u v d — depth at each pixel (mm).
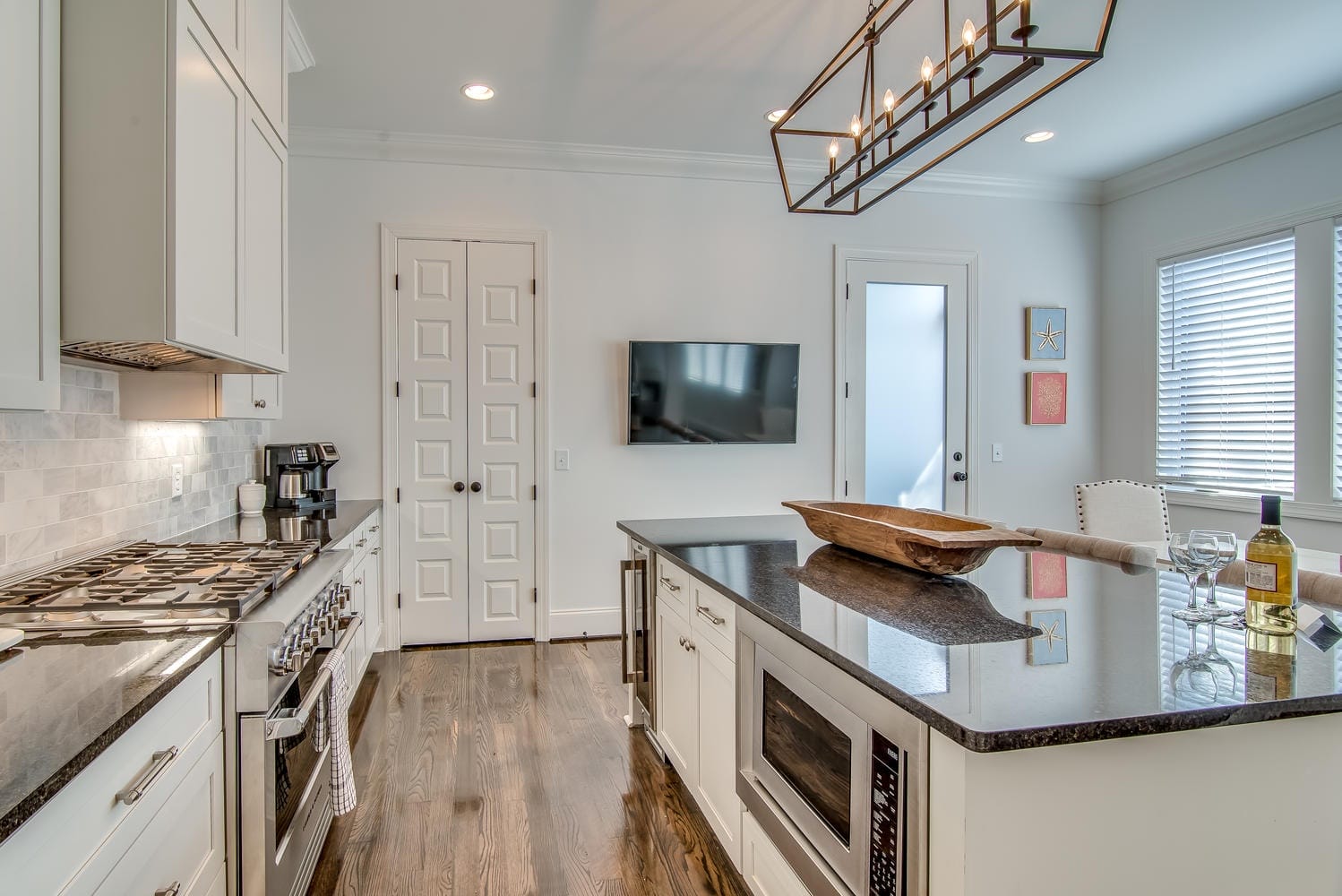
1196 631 1348
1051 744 907
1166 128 3926
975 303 4734
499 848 2098
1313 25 2934
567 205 4184
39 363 1404
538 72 3268
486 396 4090
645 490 4305
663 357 4215
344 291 3945
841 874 1241
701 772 2068
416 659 3838
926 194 4676
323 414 3928
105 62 1514
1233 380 4117
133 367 2115
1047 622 1401
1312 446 3730
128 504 2242
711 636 1959
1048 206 4848
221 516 3061
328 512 3352
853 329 4574
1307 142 3738
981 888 944
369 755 2686
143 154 1516
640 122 3812
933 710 965
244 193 1975
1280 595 1316
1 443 1647
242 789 1420
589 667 3705
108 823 948
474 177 4074
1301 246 3768
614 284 4242
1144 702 994
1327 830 1079
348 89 3410
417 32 2934
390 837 2150
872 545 1959
